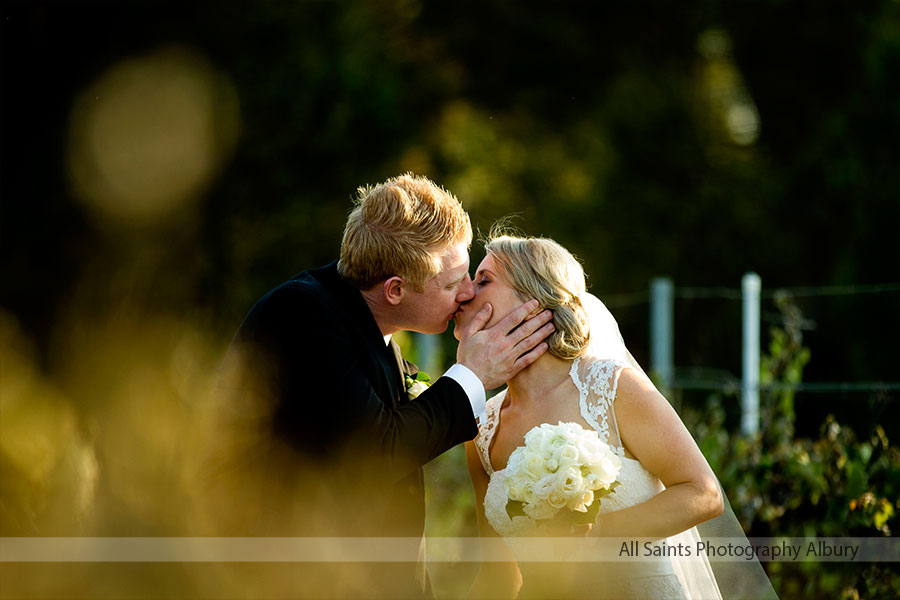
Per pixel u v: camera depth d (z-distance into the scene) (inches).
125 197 1008.9
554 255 362.9
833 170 985.5
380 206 358.9
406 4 1430.9
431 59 1486.2
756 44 1673.2
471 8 1558.8
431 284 357.4
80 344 927.7
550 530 317.1
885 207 914.7
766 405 580.7
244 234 1091.3
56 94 975.6
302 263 1125.7
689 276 1520.7
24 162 961.5
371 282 363.3
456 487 659.4
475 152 1443.2
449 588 588.7
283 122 1139.3
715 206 1560.0
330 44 1189.1
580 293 363.6
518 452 321.4
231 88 1107.3
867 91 979.9
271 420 358.0
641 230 1531.7
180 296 1031.6
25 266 948.0
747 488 508.4
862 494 463.8
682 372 1074.7
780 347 620.1
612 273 1496.1
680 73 1705.2
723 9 1646.2
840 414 570.3
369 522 356.2
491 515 360.5
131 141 1015.0
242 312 1065.5
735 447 551.2
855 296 840.9
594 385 349.1
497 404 382.0
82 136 986.7
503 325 356.2
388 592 359.9
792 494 498.3
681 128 1635.1
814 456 504.7
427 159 1336.1
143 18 1029.2
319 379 348.8
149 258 1022.4
